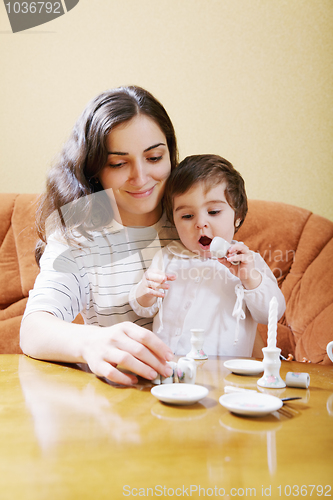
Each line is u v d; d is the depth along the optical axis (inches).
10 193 76.6
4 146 85.0
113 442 16.2
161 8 80.0
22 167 84.6
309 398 22.6
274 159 78.8
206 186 38.9
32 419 18.8
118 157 37.6
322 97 77.6
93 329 29.2
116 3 80.7
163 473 13.6
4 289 70.7
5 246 72.2
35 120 83.8
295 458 14.7
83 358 27.6
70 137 44.3
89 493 12.5
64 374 27.6
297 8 77.1
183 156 80.3
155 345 25.5
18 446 15.8
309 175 78.4
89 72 82.1
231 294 40.8
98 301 43.5
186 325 40.1
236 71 79.0
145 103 39.3
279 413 19.9
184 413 19.7
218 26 79.0
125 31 80.9
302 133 78.2
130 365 24.5
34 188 84.1
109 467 14.1
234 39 78.7
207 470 13.8
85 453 15.2
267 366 25.3
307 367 31.3
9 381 25.8
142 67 80.8
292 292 64.9
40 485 13.0
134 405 20.9
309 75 77.7
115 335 26.2
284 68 78.0
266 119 78.7
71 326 31.0
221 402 19.8
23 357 33.3
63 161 44.8
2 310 70.8
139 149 37.2
